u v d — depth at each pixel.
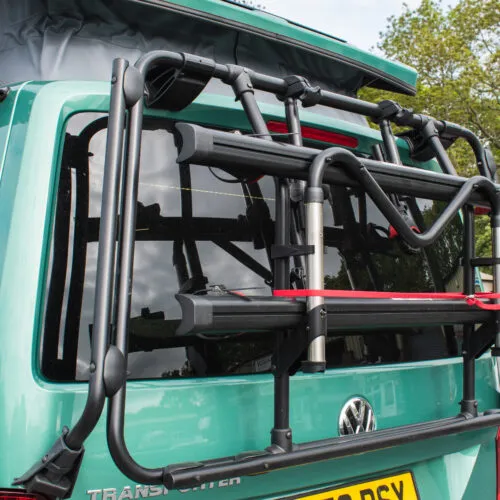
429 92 21.91
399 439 2.06
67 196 1.88
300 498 2.05
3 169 1.88
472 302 2.32
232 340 2.07
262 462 1.75
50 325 1.77
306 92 2.18
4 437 1.65
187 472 1.63
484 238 16.17
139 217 2.01
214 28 2.83
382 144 2.72
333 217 2.50
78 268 1.85
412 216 2.83
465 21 23.94
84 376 1.80
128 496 1.73
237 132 2.00
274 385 1.94
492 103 21.94
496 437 2.70
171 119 2.14
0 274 1.77
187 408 1.87
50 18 2.69
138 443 1.77
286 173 1.90
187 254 2.07
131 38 2.78
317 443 1.94
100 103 1.97
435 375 2.54
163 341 1.96
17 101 1.96
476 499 2.58
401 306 2.10
